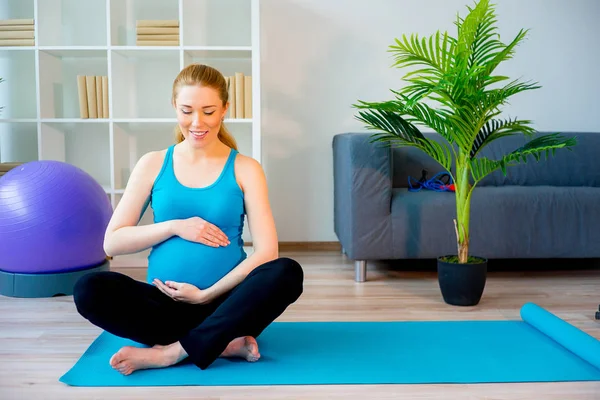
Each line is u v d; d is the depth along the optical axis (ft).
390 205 9.59
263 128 12.59
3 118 11.34
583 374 5.61
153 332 5.58
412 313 7.78
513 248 9.71
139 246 5.68
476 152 8.55
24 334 6.84
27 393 5.11
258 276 5.37
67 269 8.68
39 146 11.05
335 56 12.48
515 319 7.54
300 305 8.15
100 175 12.36
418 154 11.59
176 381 5.34
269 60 12.45
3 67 12.16
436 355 6.10
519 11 12.50
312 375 5.52
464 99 7.57
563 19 12.55
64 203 8.45
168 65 12.32
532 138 11.86
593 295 8.84
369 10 12.39
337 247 12.80
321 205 12.80
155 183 5.84
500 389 5.27
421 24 12.45
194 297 5.50
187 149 5.88
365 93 12.56
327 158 12.70
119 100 11.53
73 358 6.04
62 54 11.59
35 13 10.84
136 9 12.17
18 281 8.54
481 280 8.15
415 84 7.77
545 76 12.64
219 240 5.70
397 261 11.49
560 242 9.74
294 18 12.38
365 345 6.41
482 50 8.22
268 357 6.00
